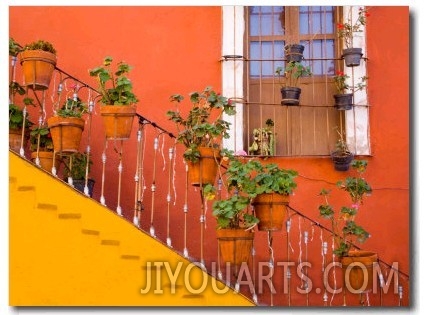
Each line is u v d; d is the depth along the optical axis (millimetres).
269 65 7840
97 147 7621
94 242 5973
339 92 7637
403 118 7559
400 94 7602
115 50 7824
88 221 5992
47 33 7855
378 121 7555
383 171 7453
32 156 6906
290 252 7258
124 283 5934
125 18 7875
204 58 7770
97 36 7852
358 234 6598
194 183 6203
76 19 7883
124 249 5973
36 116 7633
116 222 6008
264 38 7887
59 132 6215
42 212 5988
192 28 7828
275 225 6090
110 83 7688
